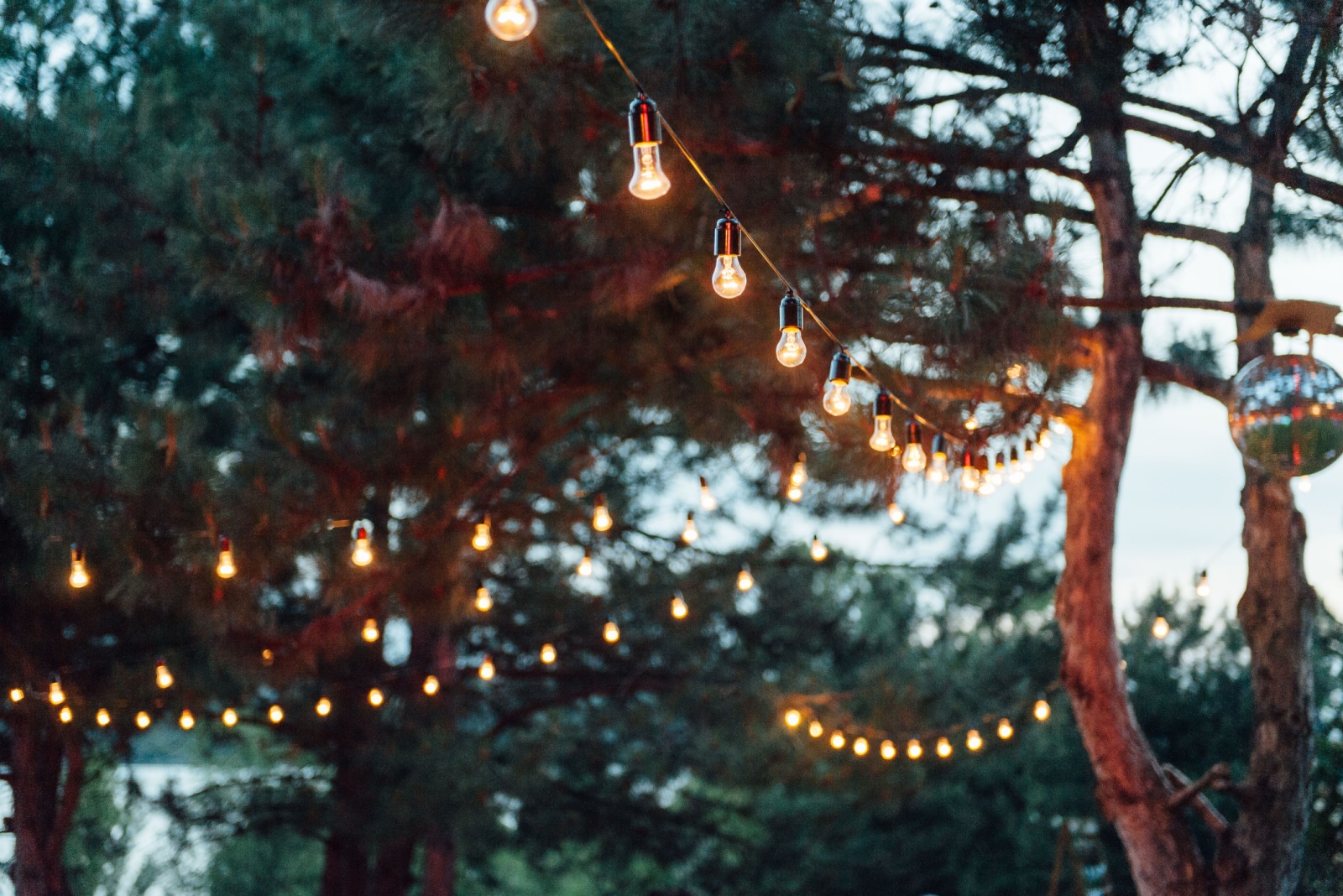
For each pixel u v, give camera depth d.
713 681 12.34
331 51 7.53
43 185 7.89
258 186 5.73
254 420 7.19
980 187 5.73
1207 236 6.76
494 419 6.90
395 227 6.21
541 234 6.95
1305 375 4.46
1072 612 6.59
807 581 13.05
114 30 9.84
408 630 12.40
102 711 8.96
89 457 6.77
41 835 10.98
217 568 6.35
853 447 5.89
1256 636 6.50
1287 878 6.29
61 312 8.23
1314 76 5.24
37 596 8.45
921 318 5.03
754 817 14.26
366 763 11.31
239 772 15.71
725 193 5.61
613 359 6.87
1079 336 6.17
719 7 5.02
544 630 12.60
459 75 5.09
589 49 5.11
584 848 16.03
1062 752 14.55
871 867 14.39
